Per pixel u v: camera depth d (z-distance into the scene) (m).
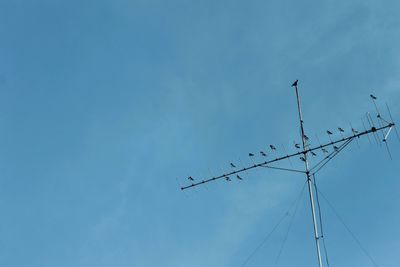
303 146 21.84
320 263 19.44
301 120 22.31
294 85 23.45
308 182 21.33
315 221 20.50
